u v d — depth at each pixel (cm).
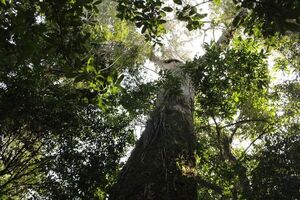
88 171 606
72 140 627
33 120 592
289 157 636
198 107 935
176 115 751
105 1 1204
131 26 1074
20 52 395
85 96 445
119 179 576
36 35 396
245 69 767
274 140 676
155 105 851
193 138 712
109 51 970
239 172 728
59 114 600
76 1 402
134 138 788
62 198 590
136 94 862
